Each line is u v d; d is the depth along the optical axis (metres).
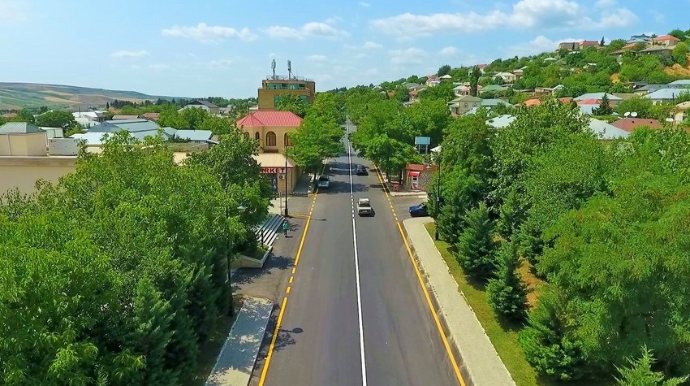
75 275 13.59
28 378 12.66
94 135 54.50
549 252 19.16
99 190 20.86
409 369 21.34
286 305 27.61
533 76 170.00
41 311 12.85
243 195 31.88
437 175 40.03
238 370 20.86
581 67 171.75
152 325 16.89
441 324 25.42
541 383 19.67
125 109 166.12
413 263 34.53
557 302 19.28
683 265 15.43
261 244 36.31
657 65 146.12
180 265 20.17
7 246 12.52
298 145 59.91
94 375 15.00
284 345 23.23
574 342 18.78
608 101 102.00
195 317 21.56
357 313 26.67
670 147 29.44
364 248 37.91
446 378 20.70
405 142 61.78
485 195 36.69
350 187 62.12
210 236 23.31
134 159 23.69
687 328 16.50
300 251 37.09
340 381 20.42
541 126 34.38
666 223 15.62
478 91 173.25
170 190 22.11
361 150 70.56
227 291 25.53
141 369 16.44
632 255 15.95
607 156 25.48
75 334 13.43
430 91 158.12
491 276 29.33
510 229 31.23
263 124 67.31
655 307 16.81
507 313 24.28
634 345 16.64
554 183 25.58
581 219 18.53
